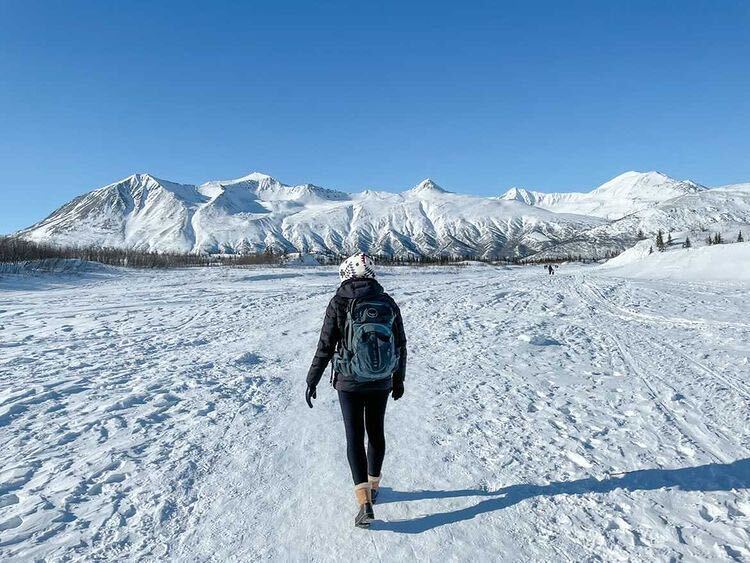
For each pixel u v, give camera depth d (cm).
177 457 450
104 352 936
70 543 317
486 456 456
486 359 855
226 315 1452
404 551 315
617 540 327
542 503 373
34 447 471
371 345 337
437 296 1838
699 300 1723
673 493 386
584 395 645
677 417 561
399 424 538
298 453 466
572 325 1204
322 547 320
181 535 331
